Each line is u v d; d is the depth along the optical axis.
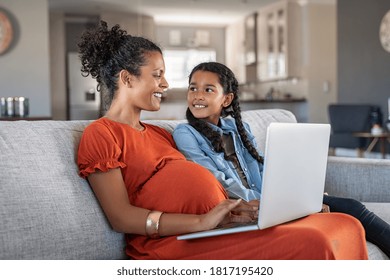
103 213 1.46
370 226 1.68
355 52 7.54
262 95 9.95
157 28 10.33
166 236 1.41
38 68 6.86
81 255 1.37
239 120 1.98
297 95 8.90
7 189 1.28
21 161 1.34
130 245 1.50
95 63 1.63
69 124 1.57
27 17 6.80
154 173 1.51
